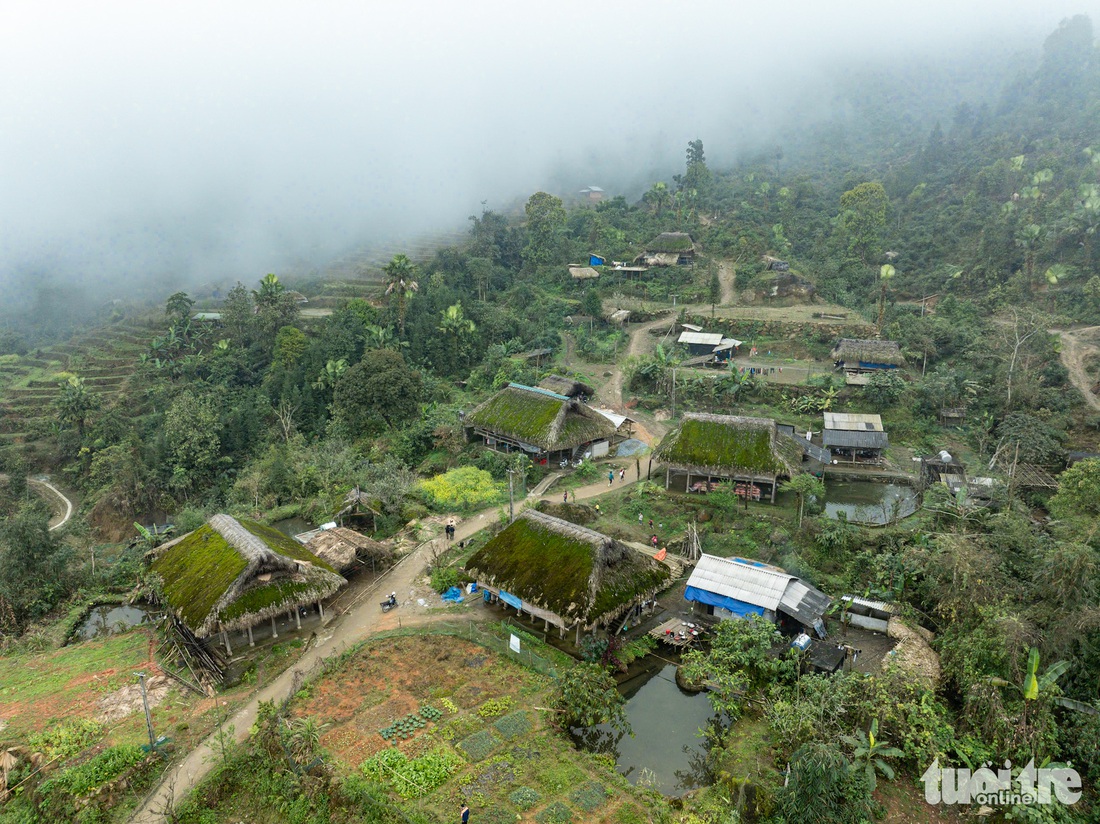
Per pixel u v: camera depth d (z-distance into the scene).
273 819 26.53
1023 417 67.31
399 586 43.62
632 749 30.67
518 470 58.47
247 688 33.78
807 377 80.69
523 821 25.25
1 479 88.94
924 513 49.19
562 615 35.62
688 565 45.66
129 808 26.88
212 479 75.69
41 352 130.38
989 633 31.66
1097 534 35.25
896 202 136.75
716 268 118.81
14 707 32.88
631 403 78.81
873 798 26.78
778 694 31.66
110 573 47.66
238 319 103.69
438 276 113.25
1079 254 94.62
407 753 28.77
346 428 74.88
